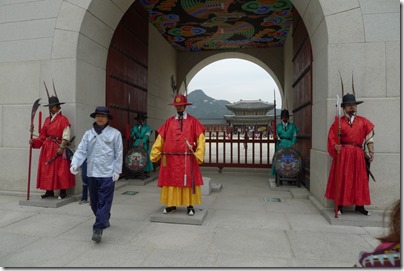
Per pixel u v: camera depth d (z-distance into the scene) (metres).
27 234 3.53
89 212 4.46
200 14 9.07
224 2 8.28
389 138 4.29
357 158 3.96
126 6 6.11
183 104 4.05
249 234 3.54
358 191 3.92
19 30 5.59
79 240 3.35
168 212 4.20
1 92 5.66
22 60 5.56
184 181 3.94
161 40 10.83
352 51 4.41
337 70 4.44
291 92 9.98
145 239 3.38
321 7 4.50
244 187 6.64
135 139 7.26
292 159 6.02
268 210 4.63
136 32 7.98
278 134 6.59
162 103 10.95
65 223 3.95
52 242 3.29
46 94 5.41
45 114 5.41
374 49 4.38
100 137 3.43
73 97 5.27
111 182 3.41
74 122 5.25
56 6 5.41
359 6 4.41
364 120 4.07
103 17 5.76
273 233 3.57
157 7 8.58
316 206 4.66
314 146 5.28
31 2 5.55
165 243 3.26
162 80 10.98
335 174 4.10
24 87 5.54
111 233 3.57
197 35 10.99
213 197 5.58
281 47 12.34
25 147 5.54
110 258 2.88
